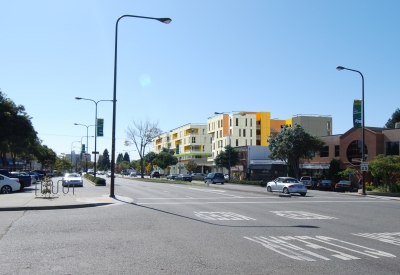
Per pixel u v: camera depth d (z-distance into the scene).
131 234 11.37
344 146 53.12
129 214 16.30
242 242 10.32
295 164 56.56
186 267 7.67
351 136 52.00
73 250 9.11
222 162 74.06
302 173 61.53
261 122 94.12
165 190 36.38
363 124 37.03
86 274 7.09
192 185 48.44
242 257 8.59
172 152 117.69
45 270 7.31
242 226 13.23
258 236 11.27
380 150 48.00
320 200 27.00
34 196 23.64
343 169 52.97
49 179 24.23
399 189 37.81
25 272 7.15
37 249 9.16
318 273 7.39
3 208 17.25
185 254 8.81
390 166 37.25
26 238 10.55
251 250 9.33
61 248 9.31
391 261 8.46
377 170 38.19
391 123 82.50
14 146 48.78
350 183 45.06
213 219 14.99
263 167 70.81
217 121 97.06
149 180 63.94
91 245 9.71
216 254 8.85
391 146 47.09
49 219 14.45
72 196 24.33
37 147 68.00
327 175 54.94
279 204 22.47
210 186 42.47
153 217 15.39
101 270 7.37
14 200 20.70
